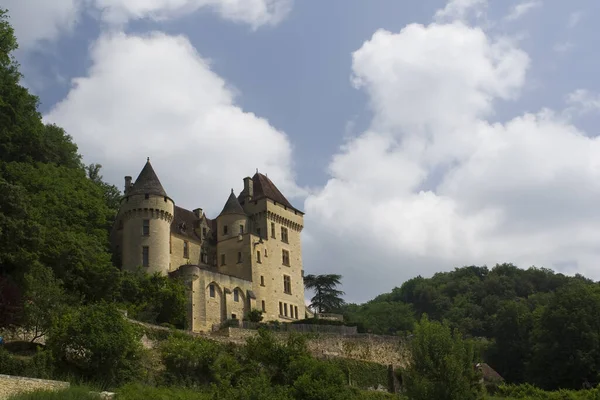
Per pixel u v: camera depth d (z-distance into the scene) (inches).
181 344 1907.0
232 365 1948.8
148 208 2856.8
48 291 1801.2
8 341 1726.1
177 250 3031.5
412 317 5118.1
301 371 1851.6
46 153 2837.1
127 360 1697.8
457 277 6245.1
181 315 2591.0
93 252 2333.9
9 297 1713.8
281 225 3442.4
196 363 1886.1
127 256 2807.6
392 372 2551.7
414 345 1883.6
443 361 1823.3
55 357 1601.9
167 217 2910.9
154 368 1828.2
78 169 2987.2
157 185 2933.1
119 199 3368.6
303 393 1685.5
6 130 2568.9
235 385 1868.8
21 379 1385.3
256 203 3380.9
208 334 2245.3
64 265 2191.2
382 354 2691.9
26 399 1290.6
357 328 3107.8
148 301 2532.0
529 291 5511.8
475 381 1875.0
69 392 1366.9
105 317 1710.1
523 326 3567.9
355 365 2461.9
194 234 3198.8
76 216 2583.7
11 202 1924.2
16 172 2461.9
